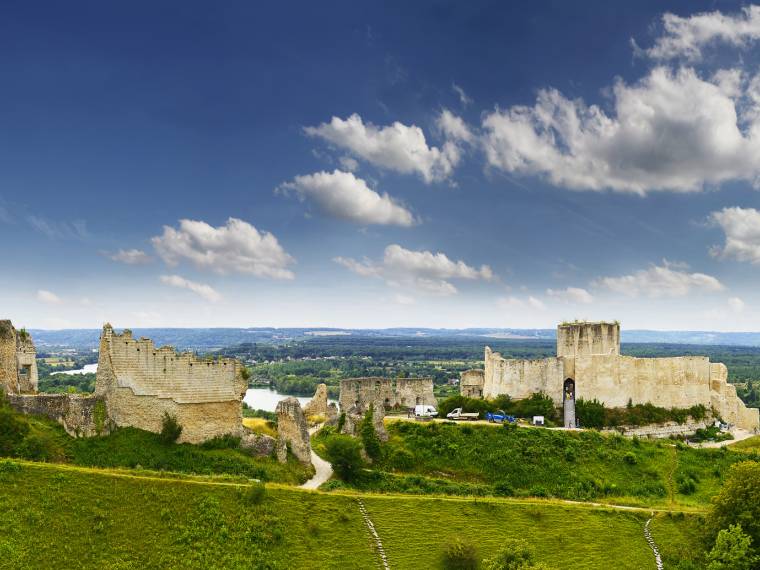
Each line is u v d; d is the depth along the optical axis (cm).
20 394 10144
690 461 12456
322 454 11725
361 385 14975
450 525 9225
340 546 8400
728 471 11988
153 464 9288
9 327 10256
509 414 14200
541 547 9044
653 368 15112
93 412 9669
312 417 14575
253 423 11400
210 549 7756
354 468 10538
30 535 7312
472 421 13575
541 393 14588
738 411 16062
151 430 9850
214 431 10275
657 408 14988
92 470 8581
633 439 12938
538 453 11938
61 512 7706
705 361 15900
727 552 8294
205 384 10262
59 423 9544
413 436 12238
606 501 10762
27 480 8019
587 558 8956
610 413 14462
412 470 11381
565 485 11188
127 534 7675
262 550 7969
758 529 8675
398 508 9400
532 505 10000
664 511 10262
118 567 7200
